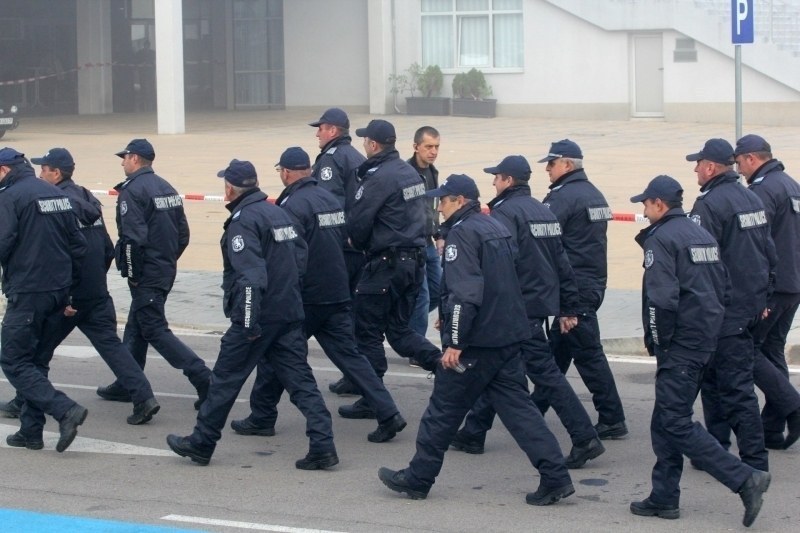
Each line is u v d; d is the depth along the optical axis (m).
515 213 16.22
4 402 20.06
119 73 84.50
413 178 18.59
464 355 14.54
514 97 74.31
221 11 84.06
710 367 15.66
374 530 13.84
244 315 15.70
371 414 19.41
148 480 15.98
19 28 81.75
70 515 14.45
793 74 65.94
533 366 16.33
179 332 26.23
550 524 14.05
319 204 17.48
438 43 76.44
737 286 15.43
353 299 20.16
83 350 24.81
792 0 69.19
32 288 17.12
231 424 18.59
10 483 15.88
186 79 84.88
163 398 20.78
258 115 79.50
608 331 24.50
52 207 17.23
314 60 81.25
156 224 19.20
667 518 14.22
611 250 33.69
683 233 14.26
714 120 68.31
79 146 60.72
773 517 14.29
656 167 49.38
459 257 14.30
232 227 16.03
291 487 15.63
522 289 16.20
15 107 64.12
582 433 16.38
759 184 17.22
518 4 73.44
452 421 14.87
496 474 16.28
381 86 77.44
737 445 16.31
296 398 16.59
